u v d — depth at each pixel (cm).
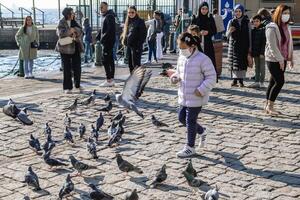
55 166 731
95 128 888
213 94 1304
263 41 1350
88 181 686
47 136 838
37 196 636
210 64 745
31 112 1121
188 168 651
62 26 1290
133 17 1364
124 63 2023
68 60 1318
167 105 1178
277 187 657
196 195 631
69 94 1326
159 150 822
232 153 802
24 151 838
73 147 852
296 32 2870
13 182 687
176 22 2330
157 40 2045
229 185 664
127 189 654
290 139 880
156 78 1582
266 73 1684
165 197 626
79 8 3138
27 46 1655
